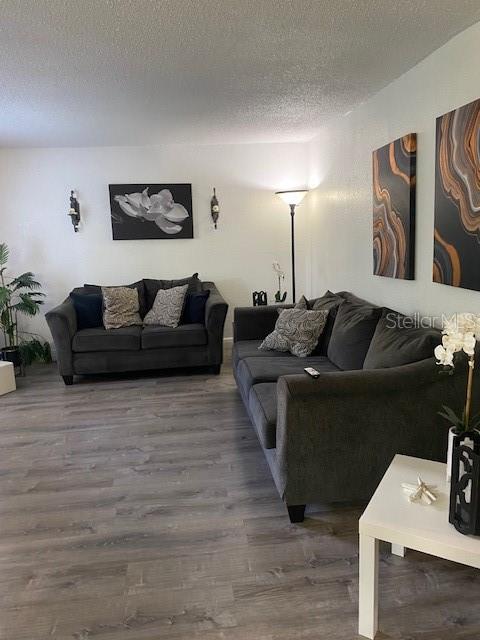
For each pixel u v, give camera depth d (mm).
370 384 2068
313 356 3422
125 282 5383
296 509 2197
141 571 1919
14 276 5270
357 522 2211
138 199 5215
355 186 3824
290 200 4938
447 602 1710
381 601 1718
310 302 4020
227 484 2574
